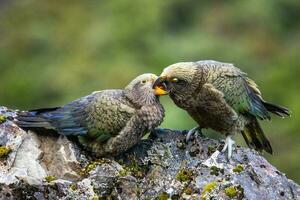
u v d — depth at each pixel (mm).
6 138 11180
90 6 32156
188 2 31656
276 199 11156
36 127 11422
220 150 11664
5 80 27812
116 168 11281
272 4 32188
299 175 22781
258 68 29219
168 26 30859
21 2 33031
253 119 12438
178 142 11852
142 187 11367
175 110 22062
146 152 11711
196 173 11344
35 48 30422
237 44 29750
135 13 30188
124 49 28906
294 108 25422
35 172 11000
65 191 10938
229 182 11156
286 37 31766
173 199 11203
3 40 30797
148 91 11500
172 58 27703
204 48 28375
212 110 11906
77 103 11492
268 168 11438
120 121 11305
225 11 31609
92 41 29375
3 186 10789
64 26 31156
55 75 27234
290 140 23328
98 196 11062
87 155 11453
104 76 26547
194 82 11820
